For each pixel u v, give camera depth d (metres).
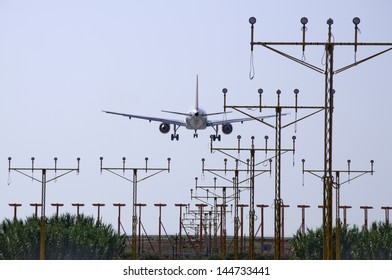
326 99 165.38
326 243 185.12
